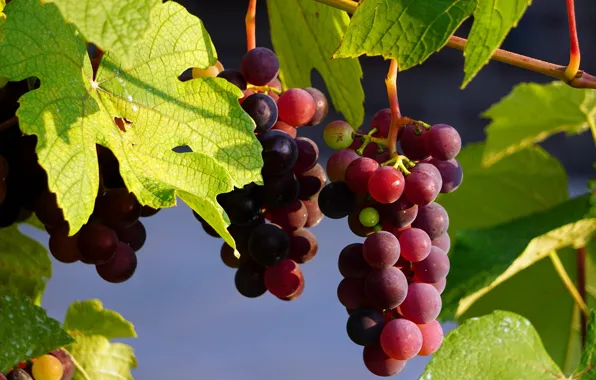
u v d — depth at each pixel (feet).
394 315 3.13
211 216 2.89
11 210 3.10
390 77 3.11
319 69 3.50
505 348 3.24
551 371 3.27
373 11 2.98
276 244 3.16
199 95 3.01
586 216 3.45
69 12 2.70
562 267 3.70
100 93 2.95
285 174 3.15
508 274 3.47
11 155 3.05
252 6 3.30
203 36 3.02
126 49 2.70
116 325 3.40
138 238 3.23
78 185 2.86
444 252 3.18
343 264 3.12
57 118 2.87
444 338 3.22
